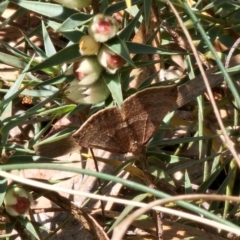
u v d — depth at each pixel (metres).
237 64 0.44
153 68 0.46
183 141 0.43
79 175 0.46
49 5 0.41
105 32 0.40
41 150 0.42
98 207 0.46
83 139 0.40
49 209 0.44
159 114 0.40
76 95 0.41
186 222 0.45
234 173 0.45
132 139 0.41
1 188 0.41
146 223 0.44
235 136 0.46
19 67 0.44
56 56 0.40
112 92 0.40
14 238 0.44
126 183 0.39
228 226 0.38
